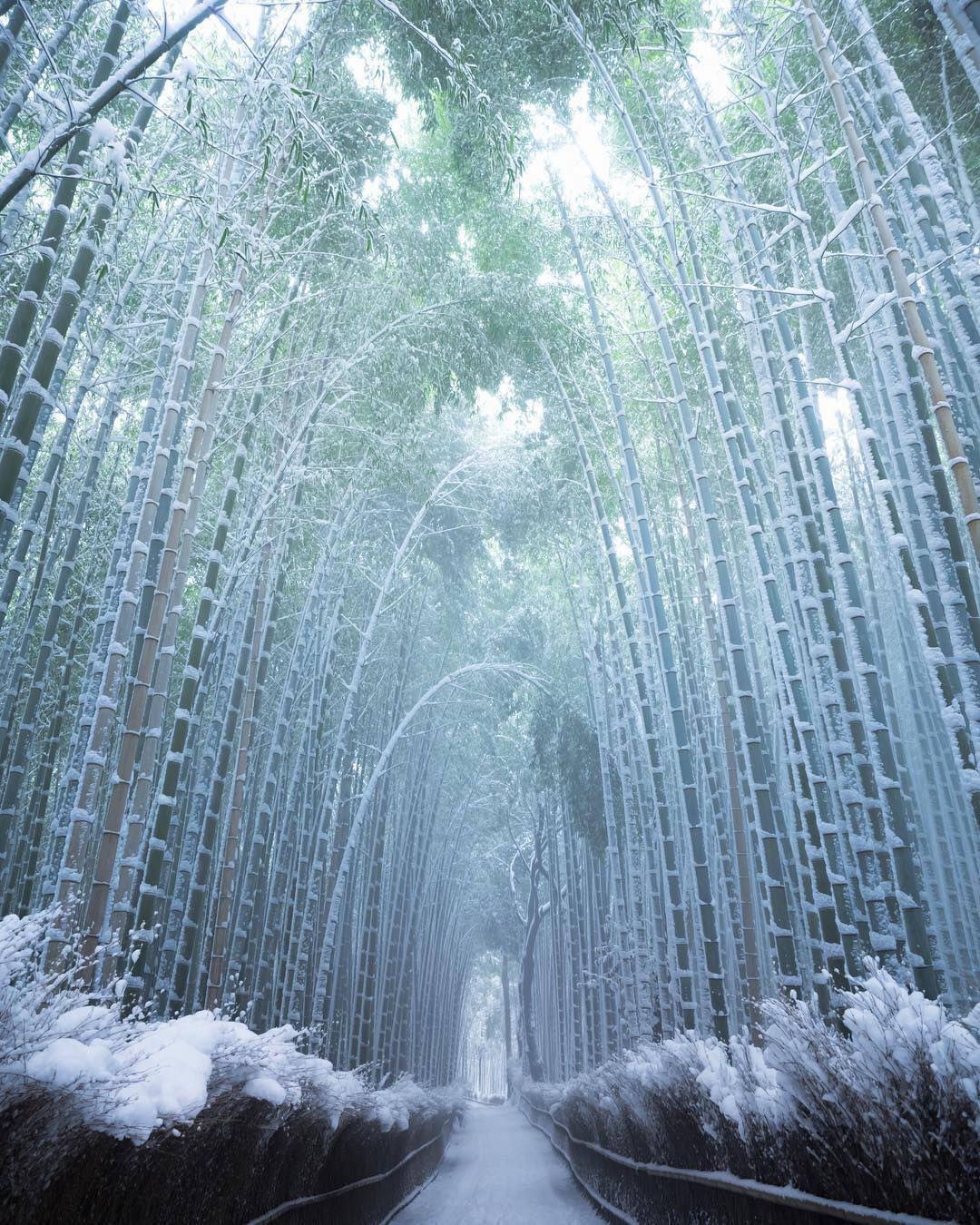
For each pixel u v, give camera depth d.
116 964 3.90
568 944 13.49
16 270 4.89
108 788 6.93
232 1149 2.68
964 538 5.44
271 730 9.42
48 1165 1.72
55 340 3.26
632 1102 5.16
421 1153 9.12
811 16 3.97
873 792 4.08
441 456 10.98
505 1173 10.16
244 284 5.04
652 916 7.65
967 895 5.71
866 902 3.98
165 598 4.05
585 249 8.61
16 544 4.64
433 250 8.41
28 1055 1.69
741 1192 3.32
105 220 3.51
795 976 4.61
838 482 7.89
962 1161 1.96
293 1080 3.02
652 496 9.41
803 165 6.55
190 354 4.32
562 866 17.39
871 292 4.75
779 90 5.55
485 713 14.24
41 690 5.34
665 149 6.21
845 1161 2.47
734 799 5.73
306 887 8.26
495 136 4.52
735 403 6.01
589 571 11.51
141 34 5.25
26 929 1.87
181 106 4.61
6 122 3.12
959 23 1.33
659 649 6.25
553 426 9.77
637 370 8.84
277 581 6.80
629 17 5.20
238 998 6.16
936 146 5.61
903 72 5.48
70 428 4.99
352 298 7.69
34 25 2.69
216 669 6.92
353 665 10.90
